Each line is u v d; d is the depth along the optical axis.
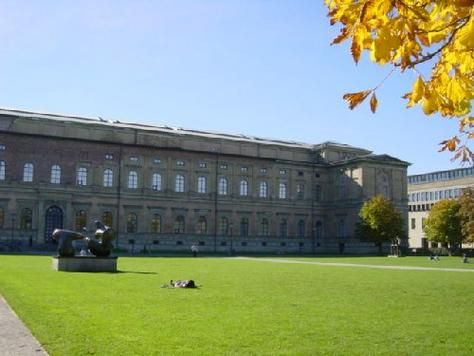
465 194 100.69
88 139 110.50
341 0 5.40
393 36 5.31
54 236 43.94
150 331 16.31
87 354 13.20
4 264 50.59
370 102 5.89
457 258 96.44
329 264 64.50
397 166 128.38
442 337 16.12
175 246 117.38
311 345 14.73
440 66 5.85
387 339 15.74
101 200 110.44
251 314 20.11
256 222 127.31
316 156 140.00
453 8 5.41
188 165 120.69
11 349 13.77
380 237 113.88
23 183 103.19
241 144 130.75
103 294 25.84
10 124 106.00
